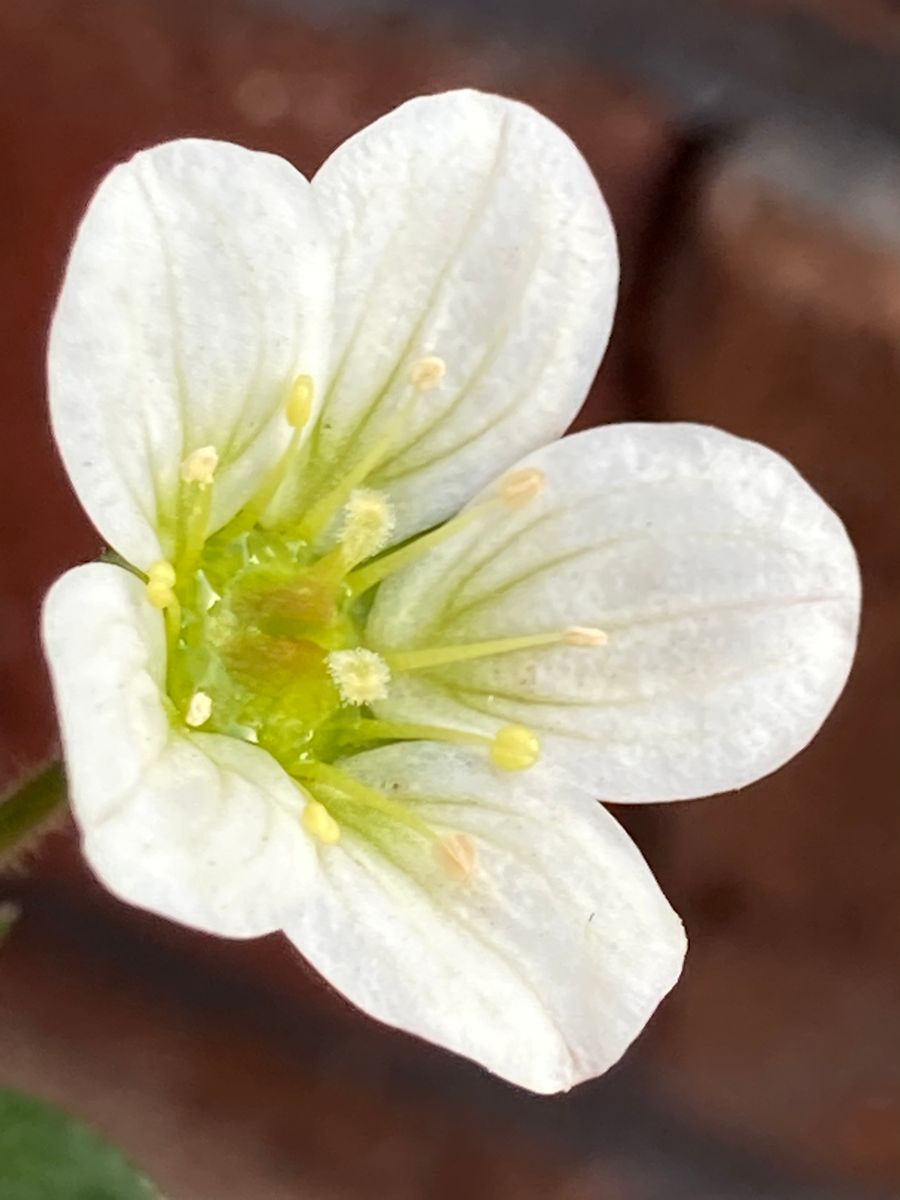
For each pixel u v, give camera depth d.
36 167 0.07
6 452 0.07
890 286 0.07
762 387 0.07
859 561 0.07
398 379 0.05
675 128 0.07
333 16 0.07
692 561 0.05
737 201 0.07
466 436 0.05
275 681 0.05
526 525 0.05
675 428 0.05
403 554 0.05
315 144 0.07
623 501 0.05
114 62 0.07
